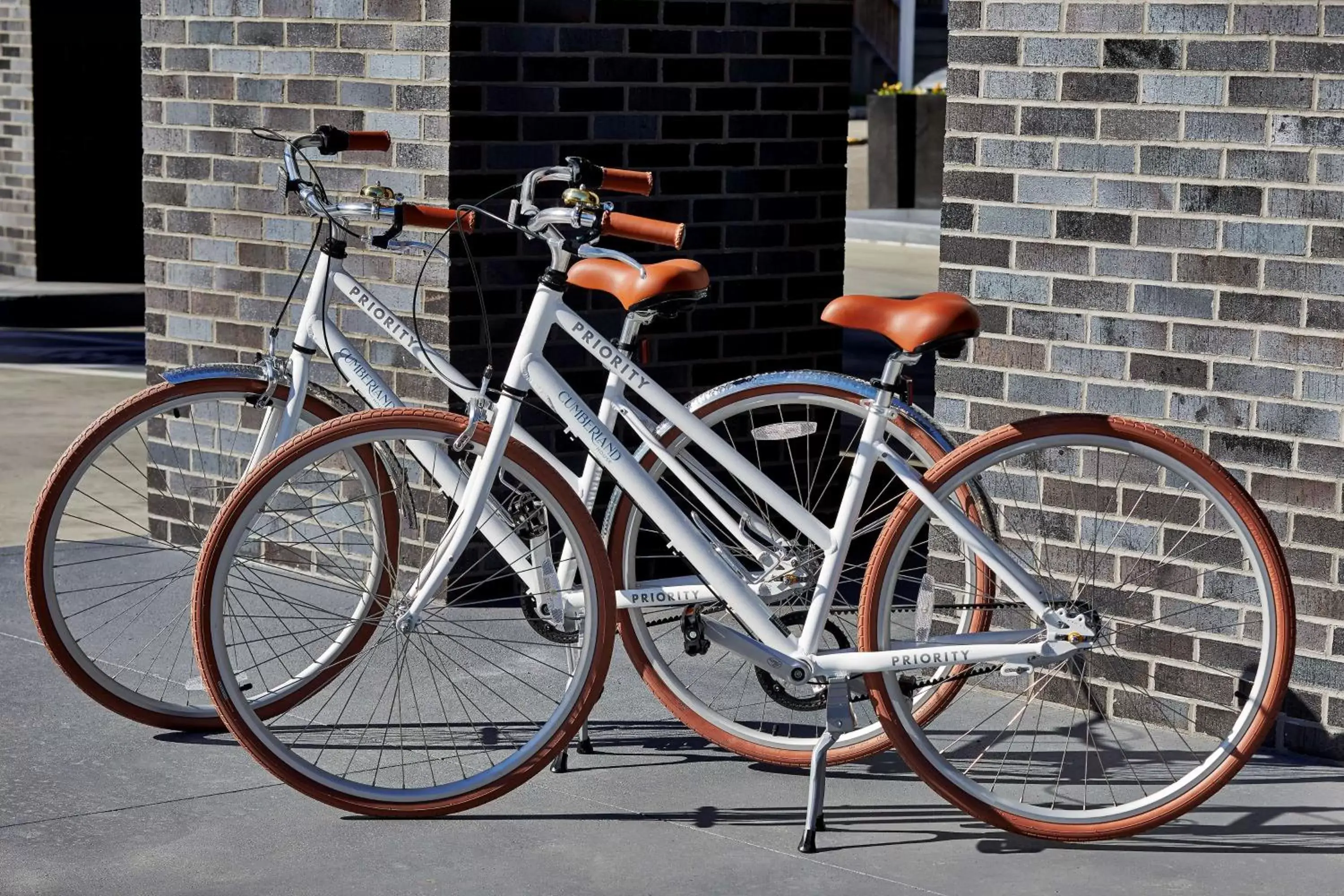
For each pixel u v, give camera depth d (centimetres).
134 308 1294
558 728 388
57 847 368
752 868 360
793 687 403
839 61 611
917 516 375
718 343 597
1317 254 400
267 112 570
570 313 391
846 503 383
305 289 566
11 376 989
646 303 391
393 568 449
